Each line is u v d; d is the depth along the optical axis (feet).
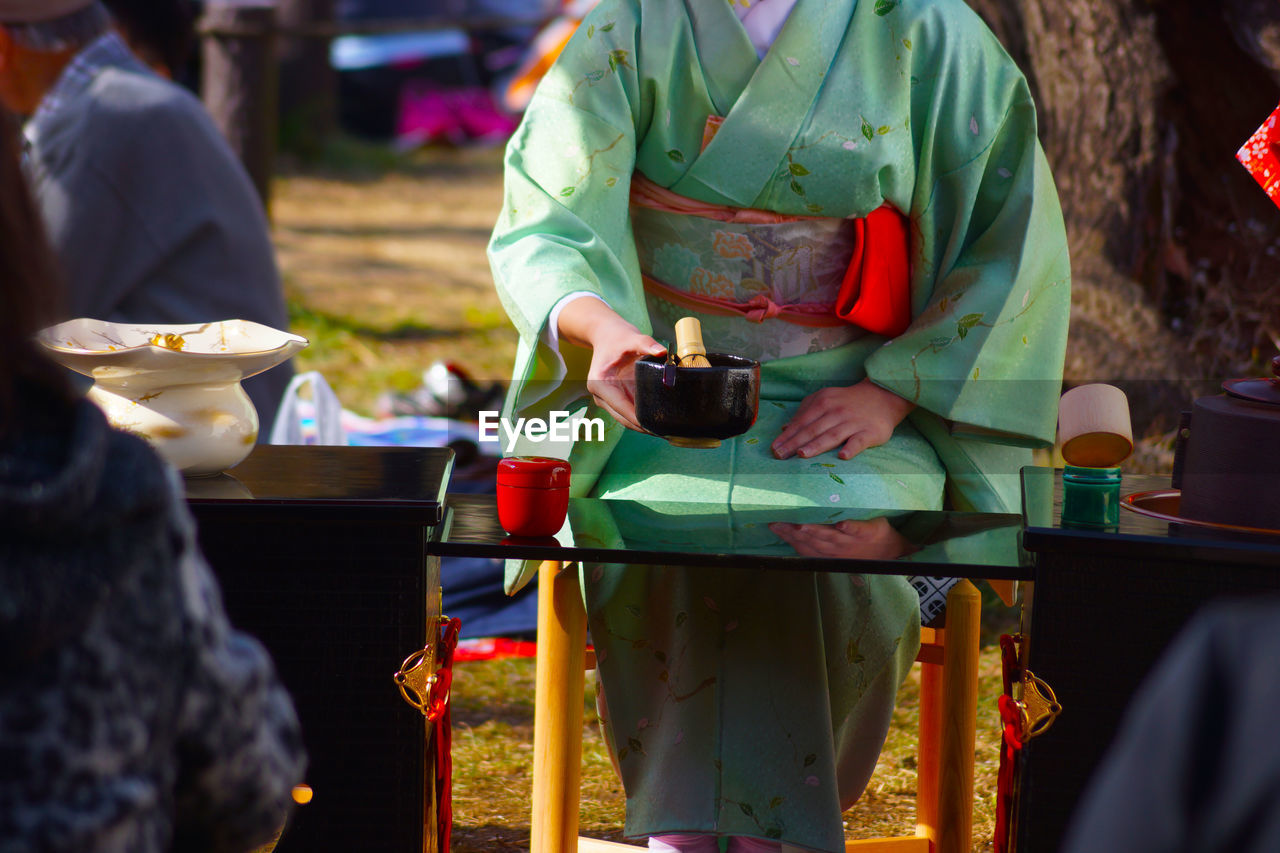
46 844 6.72
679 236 16.69
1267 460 12.62
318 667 12.95
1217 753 4.75
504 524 13.60
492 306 62.54
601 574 15.84
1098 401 13.42
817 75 15.92
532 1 121.90
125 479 6.98
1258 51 29.86
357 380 48.26
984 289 16.29
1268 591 11.94
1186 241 31.81
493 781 21.52
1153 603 12.22
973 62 16.43
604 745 23.06
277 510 12.69
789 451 15.96
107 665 6.95
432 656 13.17
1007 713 12.73
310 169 105.50
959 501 17.07
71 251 22.71
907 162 16.33
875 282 16.56
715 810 15.07
